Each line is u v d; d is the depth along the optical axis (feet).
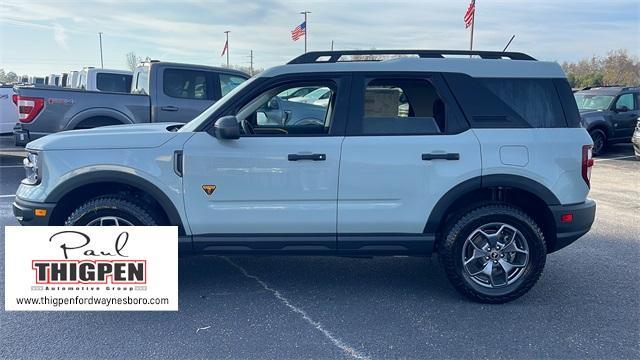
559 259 17.10
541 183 13.01
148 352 10.83
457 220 13.23
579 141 13.16
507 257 13.41
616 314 12.88
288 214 13.12
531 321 12.49
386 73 13.26
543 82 13.35
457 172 12.92
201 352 10.86
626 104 46.73
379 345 11.26
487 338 11.62
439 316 12.74
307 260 16.84
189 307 13.12
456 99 13.19
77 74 45.73
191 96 29.30
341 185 13.00
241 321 12.35
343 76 13.30
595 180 33.50
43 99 26.40
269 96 13.55
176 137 13.16
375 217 13.15
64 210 13.73
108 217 13.32
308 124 14.42
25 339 11.36
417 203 13.08
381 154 12.92
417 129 13.17
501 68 13.37
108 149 13.09
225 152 12.93
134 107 28.09
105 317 12.51
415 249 13.44
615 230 20.88
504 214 13.04
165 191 13.05
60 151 13.15
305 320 12.43
